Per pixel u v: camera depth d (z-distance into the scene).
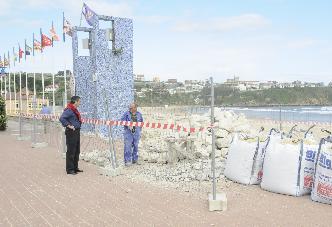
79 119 10.91
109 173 10.40
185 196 8.16
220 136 12.94
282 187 8.03
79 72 19.98
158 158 12.09
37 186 9.40
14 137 21.19
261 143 9.01
